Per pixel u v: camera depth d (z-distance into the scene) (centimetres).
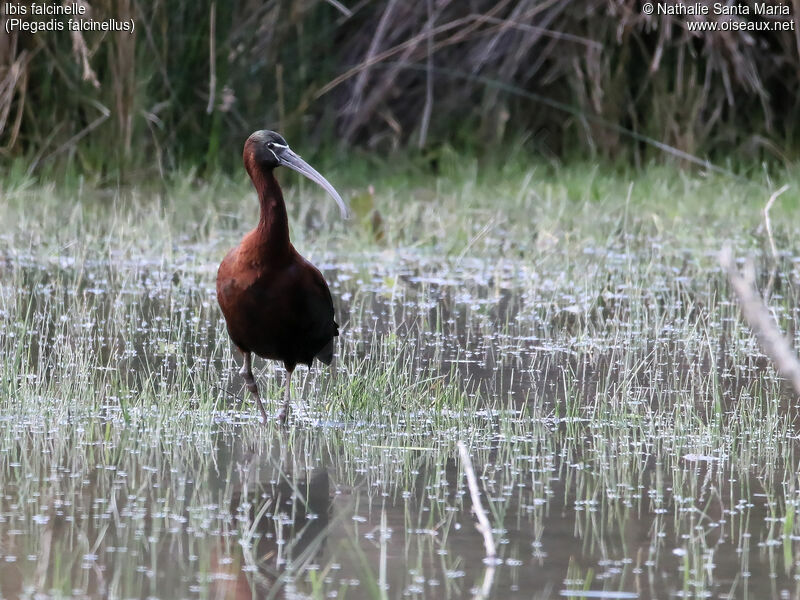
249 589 620
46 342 1156
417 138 2553
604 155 2491
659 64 2481
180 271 1538
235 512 740
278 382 1064
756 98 2555
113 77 2066
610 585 632
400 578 638
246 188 2120
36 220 1733
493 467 841
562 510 752
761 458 870
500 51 2531
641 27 2389
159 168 2073
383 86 2459
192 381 1054
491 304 1407
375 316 1329
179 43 2180
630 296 1395
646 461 860
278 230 923
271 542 690
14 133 2011
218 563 656
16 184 1953
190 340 1202
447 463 849
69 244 1552
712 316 1334
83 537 689
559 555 675
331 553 675
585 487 800
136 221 1789
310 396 1015
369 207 1788
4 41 2006
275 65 2330
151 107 2153
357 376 1005
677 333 1277
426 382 1046
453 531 712
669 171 2330
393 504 760
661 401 1022
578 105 2522
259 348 955
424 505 760
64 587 611
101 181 2039
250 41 2278
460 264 1641
